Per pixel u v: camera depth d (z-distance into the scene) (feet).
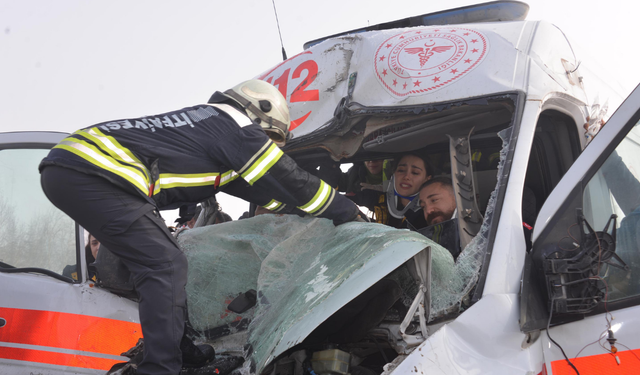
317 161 10.82
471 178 7.70
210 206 10.91
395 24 10.65
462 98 7.80
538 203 9.85
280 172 6.56
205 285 7.99
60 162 5.99
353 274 6.11
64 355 8.32
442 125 8.67
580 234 6.04
